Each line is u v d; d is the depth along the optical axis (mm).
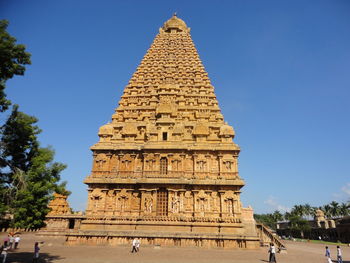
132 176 44719
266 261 28875
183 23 73375
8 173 22000
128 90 57406
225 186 43125
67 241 39750
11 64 20188
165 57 63594
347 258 37500
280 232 135000
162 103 52344
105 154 46531
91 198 43469
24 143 23781
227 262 27016
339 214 133375
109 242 39375
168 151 45562
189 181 42844
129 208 42750
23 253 31391
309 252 44969
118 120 52812
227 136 47156
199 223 40562
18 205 22562
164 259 27812
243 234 39531
